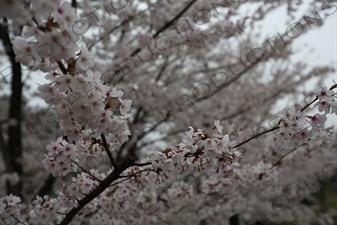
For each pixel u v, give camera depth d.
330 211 7.42
